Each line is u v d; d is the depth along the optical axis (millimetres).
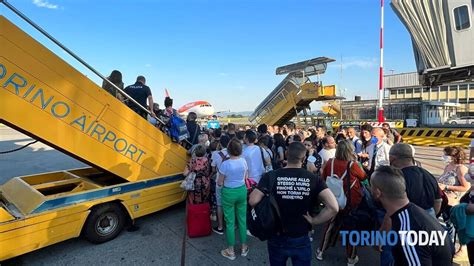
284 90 16562
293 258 2061
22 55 3053
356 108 30953
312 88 14570
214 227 4359
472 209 2594
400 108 27469
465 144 13680
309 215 2039
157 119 4570
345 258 3457
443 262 1555
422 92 41938
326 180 3080
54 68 3293
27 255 3424
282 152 5516
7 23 2955
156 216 4723
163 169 4535
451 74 10414
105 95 3760
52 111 3287
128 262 3287
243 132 5305
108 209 3730
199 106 37594
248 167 4172
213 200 4773
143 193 4102
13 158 10891
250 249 3678
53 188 4027
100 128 3723
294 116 17859
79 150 3531
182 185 4117
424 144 15203
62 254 3455
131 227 4164
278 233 2041
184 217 4684
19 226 2938
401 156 2564
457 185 3441
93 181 4488
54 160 10625
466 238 2689
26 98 3088
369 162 4574
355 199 2947
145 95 4984
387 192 1676
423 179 2416
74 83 3459
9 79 2971
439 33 9438
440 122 27922
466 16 8773
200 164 4145
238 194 3379
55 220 3209
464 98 38469
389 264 1804
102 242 3725
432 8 9453
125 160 4027
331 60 13875
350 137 5840
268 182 2070
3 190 3844
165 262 3301
